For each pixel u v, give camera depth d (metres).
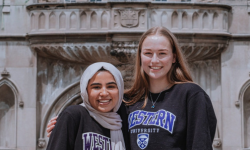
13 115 10.85
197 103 3.49
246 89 10.66
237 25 10.67
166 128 3.46
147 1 9.92
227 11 10.52
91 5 10.07
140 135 3.51
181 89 3.61
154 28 3.74
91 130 3.52
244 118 10.83
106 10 10.09
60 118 3.53
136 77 3.84
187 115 3.51
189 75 3.80
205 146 3.33
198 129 3.38
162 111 3.54
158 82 3.72
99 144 3.49
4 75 10.60
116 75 3.60
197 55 10.53
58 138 3.45
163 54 3.66
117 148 3.53
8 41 10.63
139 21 9.99
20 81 10.62
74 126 3.51
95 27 10.11
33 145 10.60
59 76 10.92
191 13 10.17
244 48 10.64
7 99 10.89
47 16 10.25
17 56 10.63
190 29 10.16
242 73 10.65
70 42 10.16
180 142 3.48
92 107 3.61
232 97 10.67
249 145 10.78
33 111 10.62
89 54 10.30
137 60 3.84
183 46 10.21
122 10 9.98
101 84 3.58
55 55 10.51
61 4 10.13
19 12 10.64
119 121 3.65
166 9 10.09
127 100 3.83
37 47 10.39
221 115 10.84
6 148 10.61
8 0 10.68
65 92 10.95
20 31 10.62
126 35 9.93
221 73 10.71
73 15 10.18
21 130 10.61
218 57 10.93
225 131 10.66
